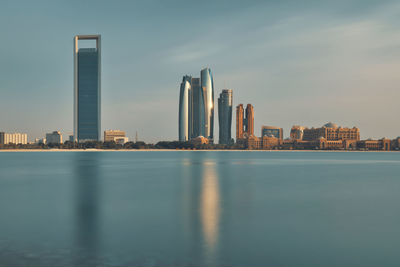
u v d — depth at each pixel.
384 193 45.19
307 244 21.19
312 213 30.80
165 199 39.00
